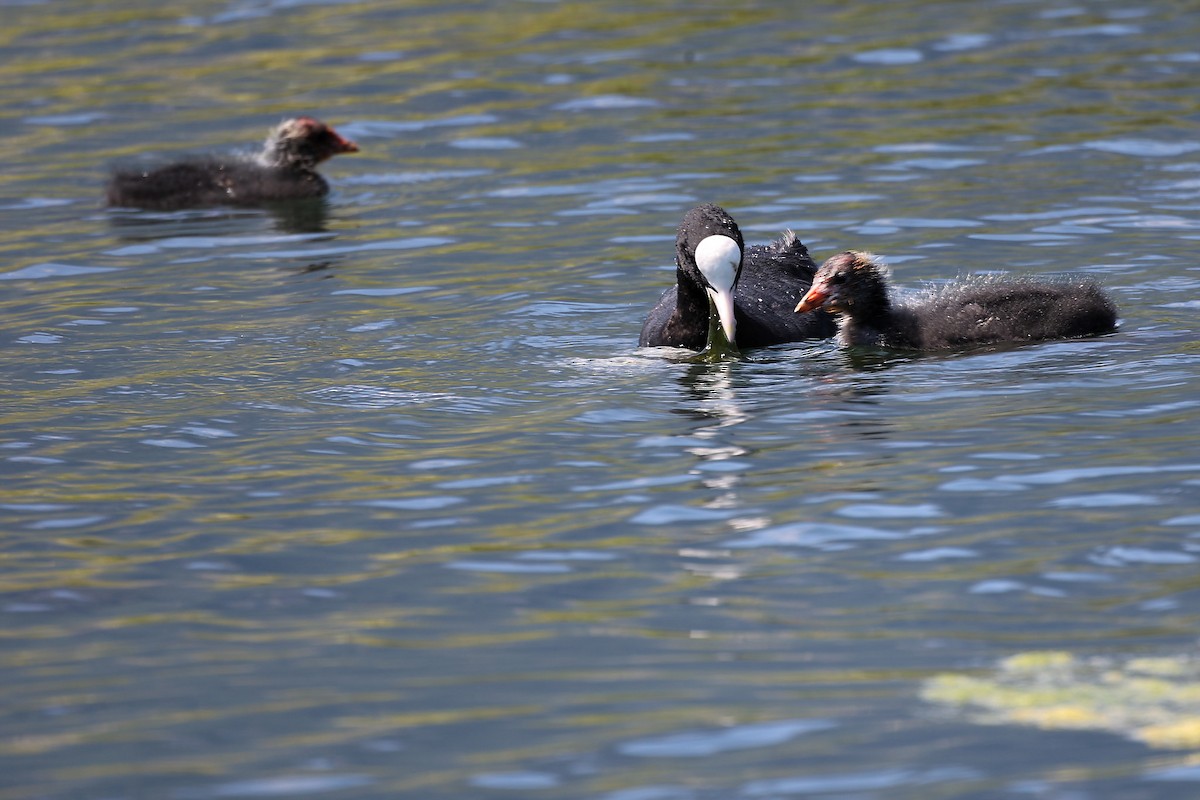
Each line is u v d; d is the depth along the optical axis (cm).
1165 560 948
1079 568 943
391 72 3034
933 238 1925
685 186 2244
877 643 859
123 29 3491
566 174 2350
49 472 1186
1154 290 1636
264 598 950
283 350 1538
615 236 2008
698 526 1041
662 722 782
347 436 1256
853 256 1526
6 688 835
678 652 859
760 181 2247
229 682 838
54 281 1889
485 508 1091
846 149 2395
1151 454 1127
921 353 1473
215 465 1195
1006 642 852
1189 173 2162
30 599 953
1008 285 1555
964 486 1088
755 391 1357
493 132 2622
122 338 1605
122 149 2597
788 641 867
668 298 1616
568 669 844
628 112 2692
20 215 2250
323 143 2398
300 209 2277
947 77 2808
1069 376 1345
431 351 1523
